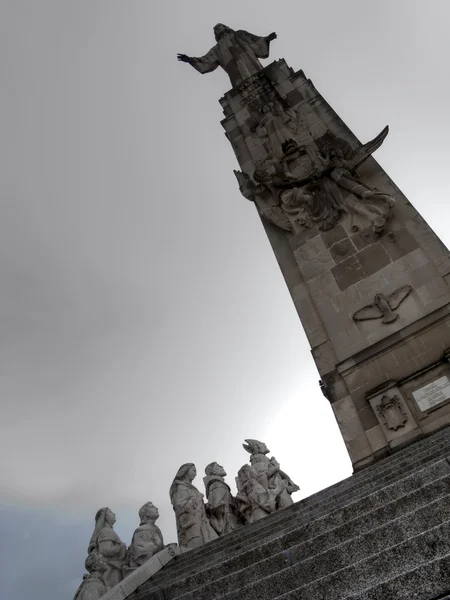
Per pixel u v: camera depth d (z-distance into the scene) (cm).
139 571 1006
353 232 1672
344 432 1346
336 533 571
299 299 1641
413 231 1581
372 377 1393
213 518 1427
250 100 2294
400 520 502
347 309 1541
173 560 1092
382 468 973
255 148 2117
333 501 827
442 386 1291
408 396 1318
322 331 1545
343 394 1406
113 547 1234
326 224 1725
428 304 1437
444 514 483
